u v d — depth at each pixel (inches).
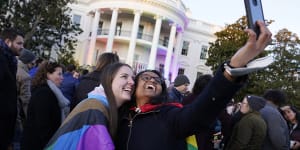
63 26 789.2
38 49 786.2
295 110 207.5
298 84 1166.3
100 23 1472.7
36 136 142.9
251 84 1079.6
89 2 1445.6
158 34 1343.5
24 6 713.0
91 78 156.8
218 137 197.9
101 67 157.8
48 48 817.5
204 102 74.4
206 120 76.4
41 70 160.7
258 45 61.2
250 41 61.1
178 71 1616.6
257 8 61.6
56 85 161.9
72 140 81.4
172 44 1397.6
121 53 1411.2
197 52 1649.9
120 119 92.0
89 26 1457.9
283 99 189.9
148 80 92.7
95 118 83.4
